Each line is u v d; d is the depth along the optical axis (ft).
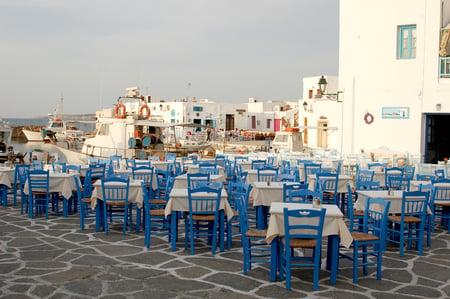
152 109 184.96
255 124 195.52
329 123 118.01
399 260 25.73
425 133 67.56
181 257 25.66
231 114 187.11
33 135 115.14
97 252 26.61
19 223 34.96
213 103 180.55
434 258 26.18
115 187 31.48
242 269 23.43
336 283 21.45
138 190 32.01
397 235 29.71
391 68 68.95
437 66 65.41
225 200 26.96
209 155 108.68
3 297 19.16
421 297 19.71
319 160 59.93
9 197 49.14
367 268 23.27
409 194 26.61
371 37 70.44
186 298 19.26
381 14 69.41
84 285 20.77
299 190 26.43
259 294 19.81
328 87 135.03
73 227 33.58
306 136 133.49
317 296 19.65
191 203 26.37
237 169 55.01
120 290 20.16
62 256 25.63
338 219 21.11
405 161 63.26
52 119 158.10
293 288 20.62
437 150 69.72
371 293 20.12
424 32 66.03
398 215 29.22
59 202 44.39
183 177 39.42
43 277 21.86
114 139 83.10
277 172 42.93
